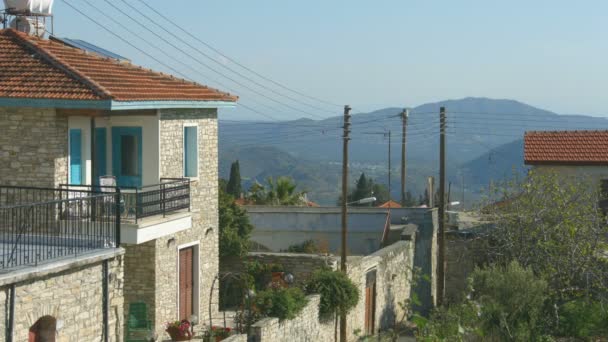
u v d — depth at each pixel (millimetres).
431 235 36969
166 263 23078
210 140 25500
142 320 21875
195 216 24688
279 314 22469
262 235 38125
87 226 17984
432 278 37188
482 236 34344
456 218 39188
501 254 31891
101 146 23297
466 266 35906
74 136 21422
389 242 37656
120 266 17297
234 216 30828
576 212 30750
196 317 24000
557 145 38281
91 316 16438
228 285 27031
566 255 30031
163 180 22859
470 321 24312
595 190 32938
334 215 38250
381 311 30938
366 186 73875
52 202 16188
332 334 26375
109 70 23047
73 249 17062
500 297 27547
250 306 21875
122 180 23375
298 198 55469
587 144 38000
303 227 38125
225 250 29484
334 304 25609
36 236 17188
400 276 33000
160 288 22766
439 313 24625
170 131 23375
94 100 19625
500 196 33594
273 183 55875
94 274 16500
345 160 29047
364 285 29109
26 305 14648
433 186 46375
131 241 19469
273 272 28812
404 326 32219
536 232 30906
